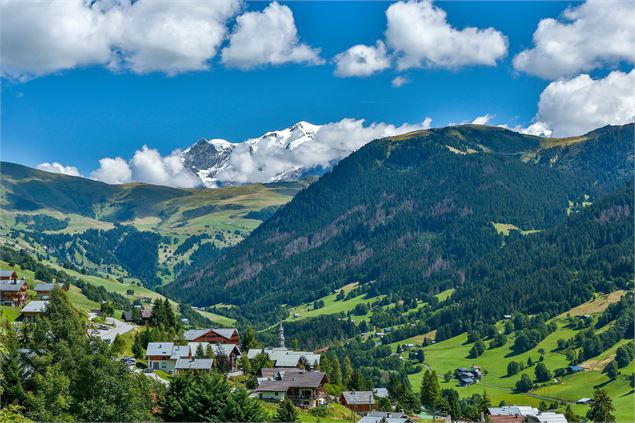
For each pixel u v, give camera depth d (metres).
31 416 101.62
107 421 103.19
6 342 127.38
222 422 112.62
